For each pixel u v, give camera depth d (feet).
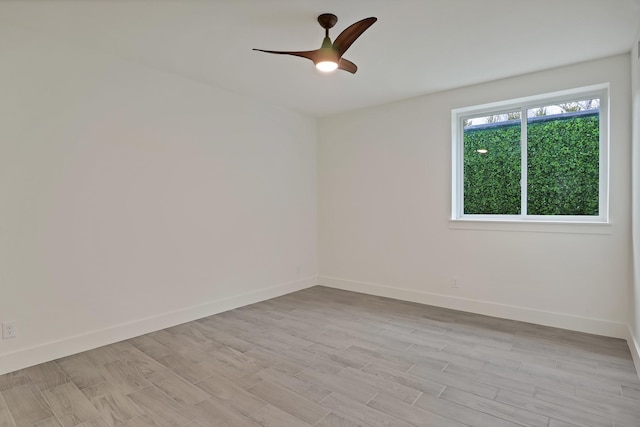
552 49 9.32
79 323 9.09
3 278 7.93
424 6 7.30
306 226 16.10
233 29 8.30
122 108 9.86
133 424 6.15
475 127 12.69
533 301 11.16
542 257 10.97
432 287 13.24
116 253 9.78
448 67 10.52
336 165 15.90
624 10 7.43
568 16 7.68
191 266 11.58
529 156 11.64
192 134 11.55
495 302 11.85
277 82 11.79
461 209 13.08
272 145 14.35
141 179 10.29
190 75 11.17
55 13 7.52
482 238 12.06
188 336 10.18
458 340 9.80
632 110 9.18
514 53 9.56
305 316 11.97
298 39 8.83
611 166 9.82
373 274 14.85
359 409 6.57
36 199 8.37
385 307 12.97
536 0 7.09
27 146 8.23
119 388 7.31
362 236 15.12
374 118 14.58
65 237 8.84
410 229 13.74
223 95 12.47
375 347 9.37
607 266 9.99
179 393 7.13
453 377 7.75
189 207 11.50
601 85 10.03
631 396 6.94
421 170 13.39
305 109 15.06
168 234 10.96
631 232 9.57
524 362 8.44
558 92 10.65
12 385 7.41
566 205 11.05
